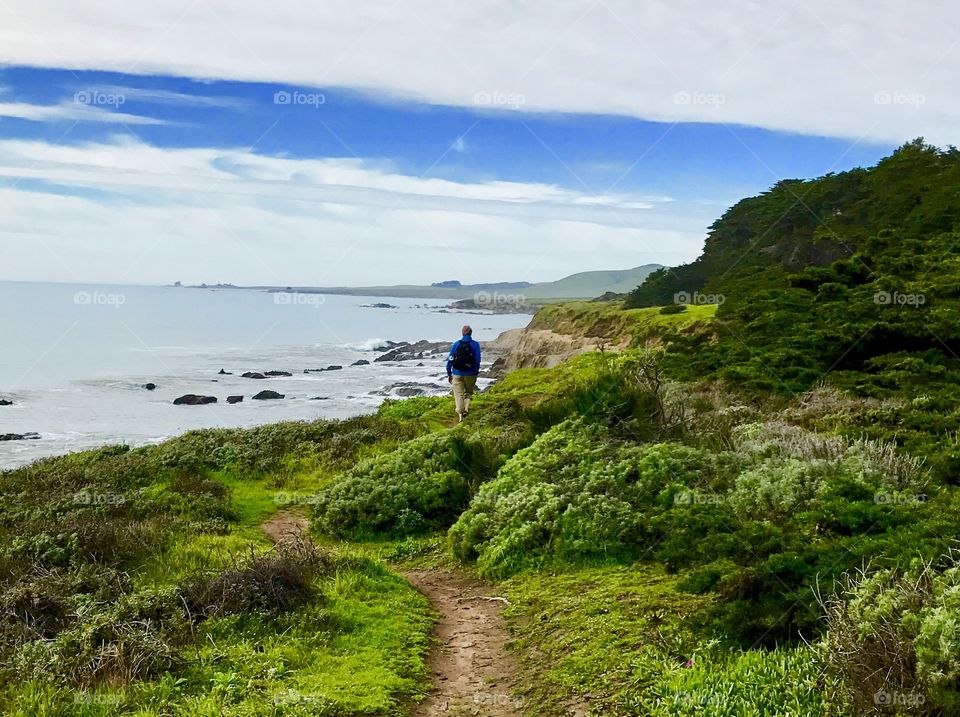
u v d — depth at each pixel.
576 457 14.49
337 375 73.56
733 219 67.31
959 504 9.60
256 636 8.97
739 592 8.34
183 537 13.71
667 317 40.31
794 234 57.75
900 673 5.98
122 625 8.70
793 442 13.94
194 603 9.66
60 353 82.06
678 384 19.64
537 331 69.44
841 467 11.42
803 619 7.51
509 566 12.02
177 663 8.09
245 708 7.12
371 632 9.37
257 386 63.44
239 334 122.69
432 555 14.04
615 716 7.13
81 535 12.24
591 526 11.93
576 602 10.01
